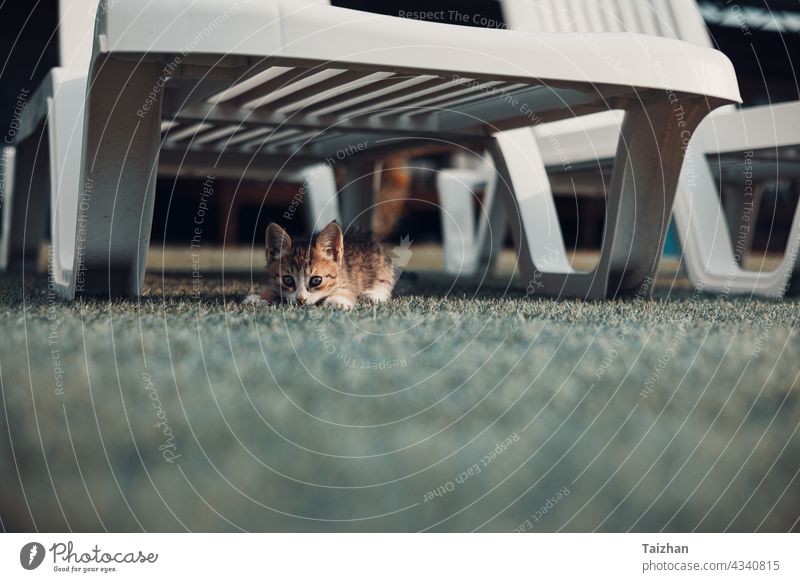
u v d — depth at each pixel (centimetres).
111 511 81
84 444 102
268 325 206
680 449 107
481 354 171
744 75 822
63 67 322
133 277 265
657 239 296
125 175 249
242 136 405
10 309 229
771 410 129
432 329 205
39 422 110
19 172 495
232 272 477
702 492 92
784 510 88
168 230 980
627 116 283
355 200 473
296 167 506
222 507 83
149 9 199
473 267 541
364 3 803
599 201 1013
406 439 110
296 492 89
